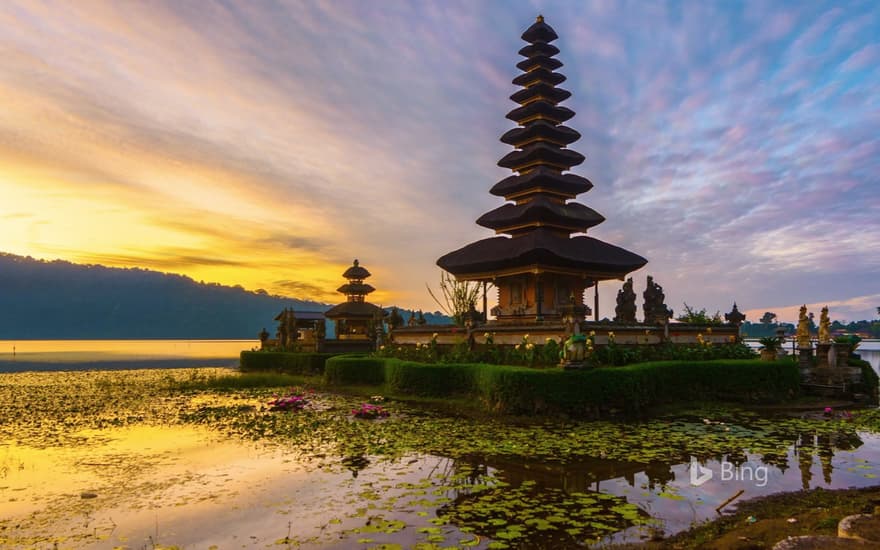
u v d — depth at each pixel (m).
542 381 18.02
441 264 34.03
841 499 9.55
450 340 28.69
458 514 8.84
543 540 7.79
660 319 26.75
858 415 18.98
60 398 24.91
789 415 19.16
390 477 11.03
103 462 12.40
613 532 8.09
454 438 14.77
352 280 51.69
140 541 7.77
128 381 34.16
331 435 15.30
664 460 12.46
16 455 13.17
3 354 87.62
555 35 34.53
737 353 25.66
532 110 33.47
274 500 9.59
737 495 9.88
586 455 12.89
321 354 37.28
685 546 7.47
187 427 16.89
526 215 30.92
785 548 5.62
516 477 11.04
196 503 9.45
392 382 24.69
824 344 25.64
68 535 8.01
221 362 61.41
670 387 20.31
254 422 17.55
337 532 8.05
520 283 32.00
